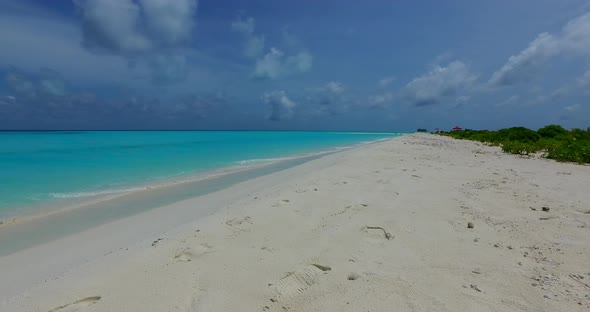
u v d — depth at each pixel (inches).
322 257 162.1
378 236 191.2
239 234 196.1
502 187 324.8
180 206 301.1
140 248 181.0
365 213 235.0
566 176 393.1
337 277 142.6
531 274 144.6
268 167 606.5
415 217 224.8
